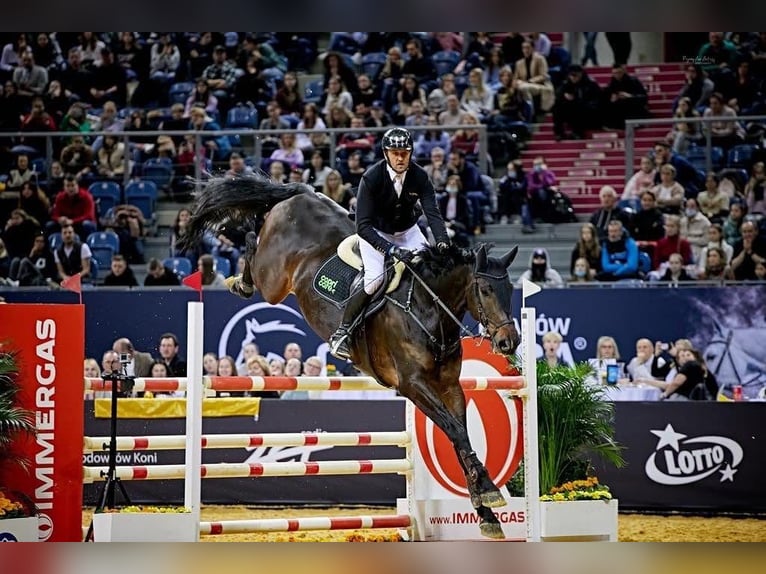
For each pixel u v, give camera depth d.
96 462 17.50
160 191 28.30
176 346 20.11
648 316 20.47
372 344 11.93
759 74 29.89
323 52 33.88
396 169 11.66
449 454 13.14
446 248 11.42
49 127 30.53
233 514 16.97
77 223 26.45
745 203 26.27
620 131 29.80
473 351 13.49
